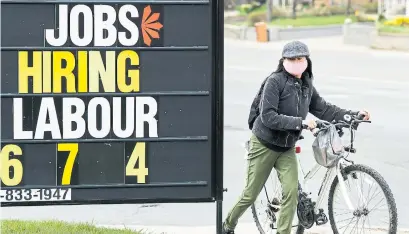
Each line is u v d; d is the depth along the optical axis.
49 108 23.94
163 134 24.33
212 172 24.61
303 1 185.62
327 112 27.14
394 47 128.88
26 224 29.03
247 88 83.44
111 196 24.34
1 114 23.83
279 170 26.41
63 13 23.73
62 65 23.86
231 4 190.12
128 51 23.98
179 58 24.14
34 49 23.72
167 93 24.19
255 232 30.52
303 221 27.42
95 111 24.05
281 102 25.78
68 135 24.05
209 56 24.22
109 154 24.23
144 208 35.22
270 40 152.38
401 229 31.69
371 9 185.12
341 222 27.52
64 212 34.53
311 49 132.25
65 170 24.16
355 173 26.61
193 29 24.11
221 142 24.53
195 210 34.88
